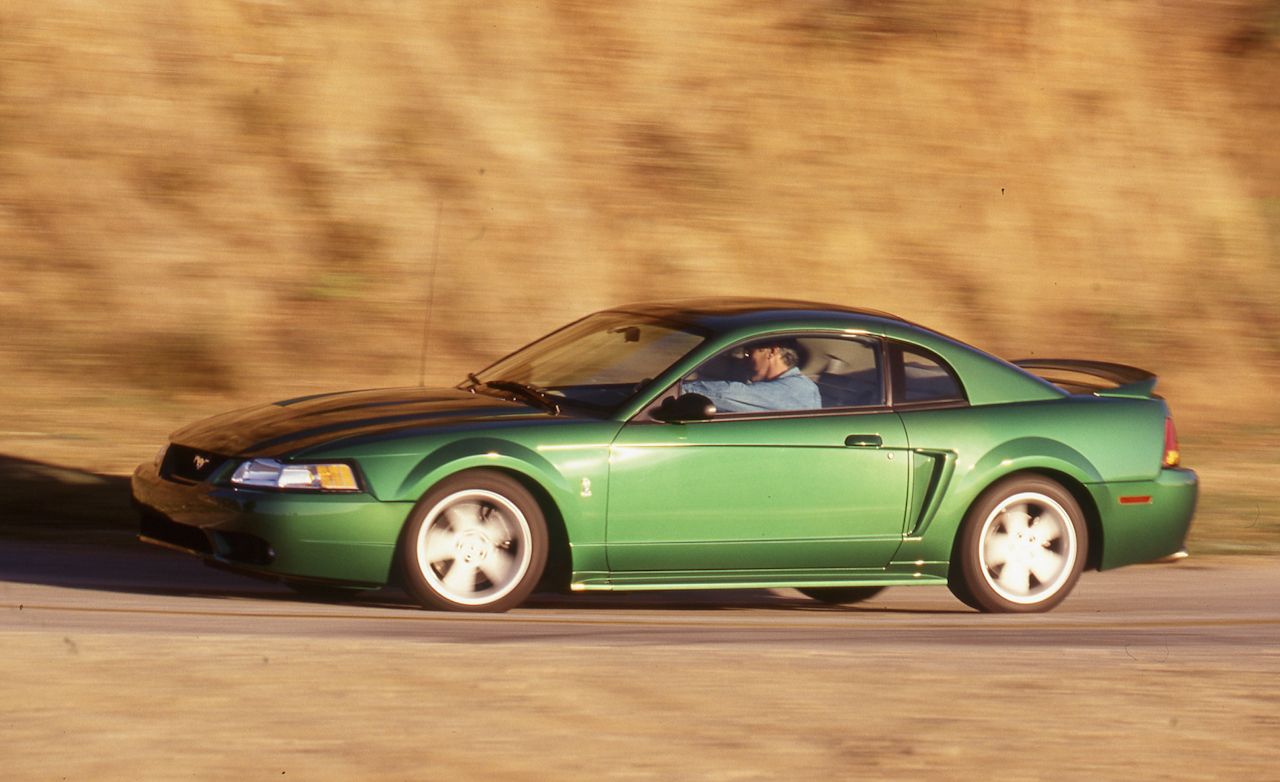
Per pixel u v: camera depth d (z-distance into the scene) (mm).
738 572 13641
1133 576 17047
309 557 12336
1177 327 31453
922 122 32750
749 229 29859
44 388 22219
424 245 27281
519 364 14875
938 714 9164
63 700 8367
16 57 27109
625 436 13078
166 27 28281
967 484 14062
